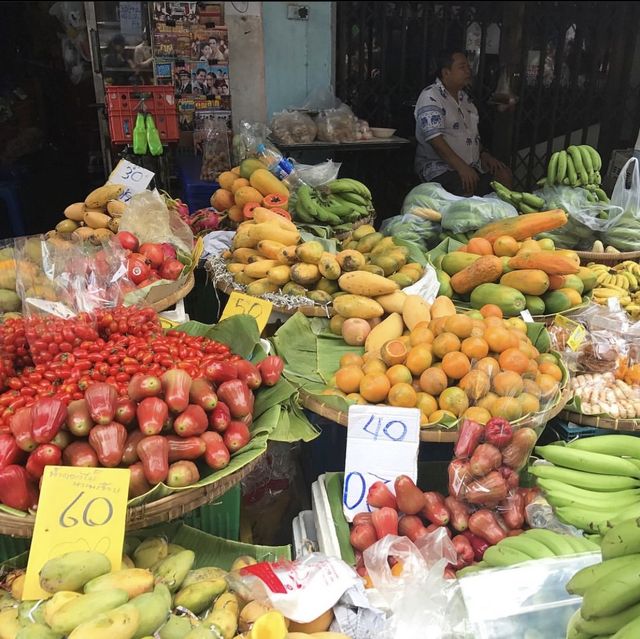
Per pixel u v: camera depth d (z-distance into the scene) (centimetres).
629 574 107
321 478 202
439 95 489
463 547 172
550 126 590
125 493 143
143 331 208
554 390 205
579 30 558
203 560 170
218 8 519
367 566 161
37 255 245
